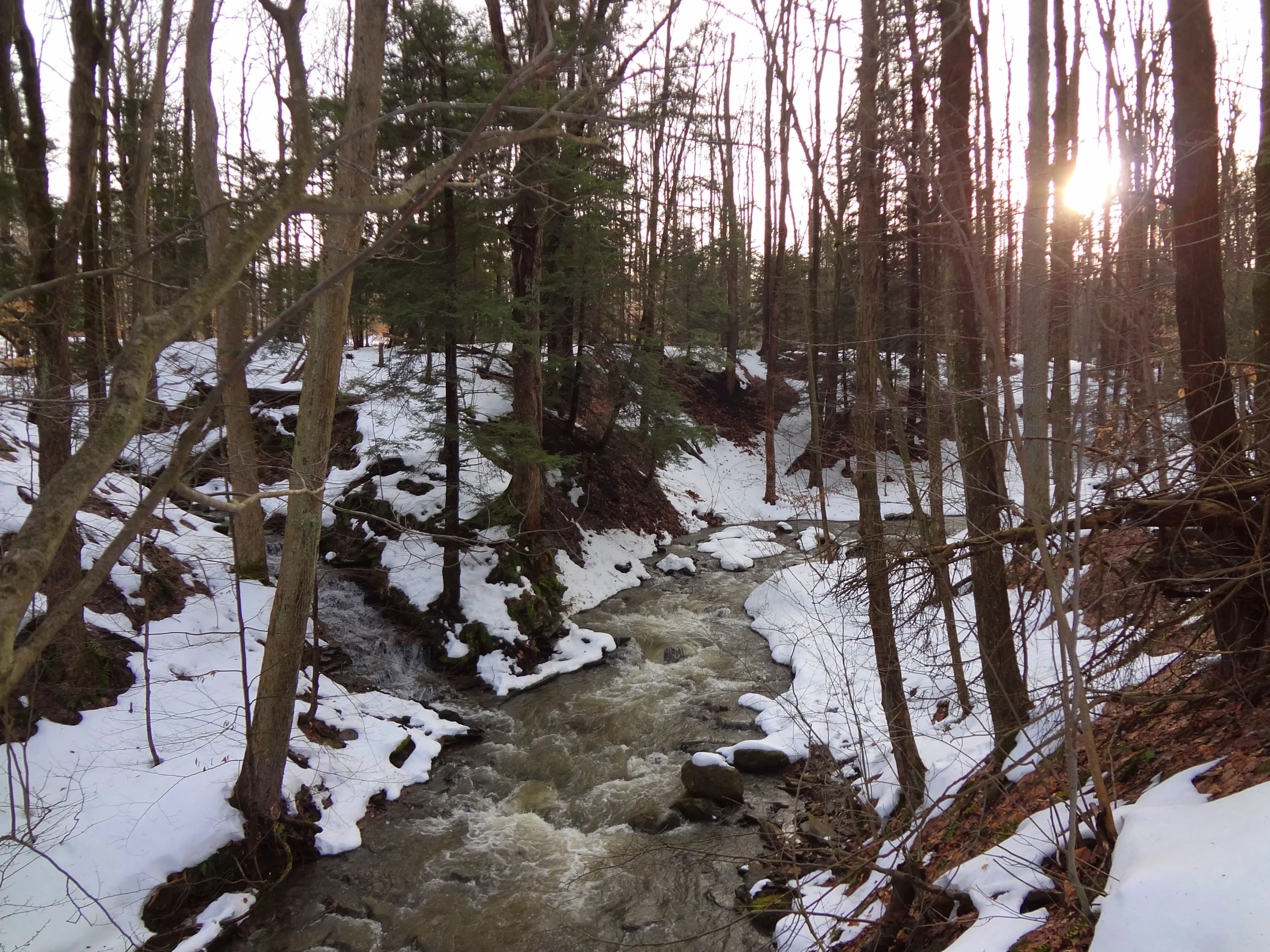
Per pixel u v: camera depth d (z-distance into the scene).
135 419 1.39
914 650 8.12
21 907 5.80
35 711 7.40
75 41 7.32
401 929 6.54
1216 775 3.83
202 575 10.94
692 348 20.72
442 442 11.91
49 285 2.22
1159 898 2.91
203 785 7.26
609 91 3.03
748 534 19.86
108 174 11.34
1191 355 4.59
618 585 16.11
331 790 8.23
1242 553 4.17
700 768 8.26
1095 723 5.45
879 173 6.24
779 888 6.49
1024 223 4.60
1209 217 4.52
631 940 6.25
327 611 12.77
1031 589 4.98
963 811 5.67
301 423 7.13
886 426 8.84
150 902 6.29
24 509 9.35
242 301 10.32
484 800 8.60
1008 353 5.37
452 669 11.88
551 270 14.68
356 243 7.01
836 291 8.98
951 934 4.33
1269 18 4.89
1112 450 4.29
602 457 19.36
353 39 6.85
